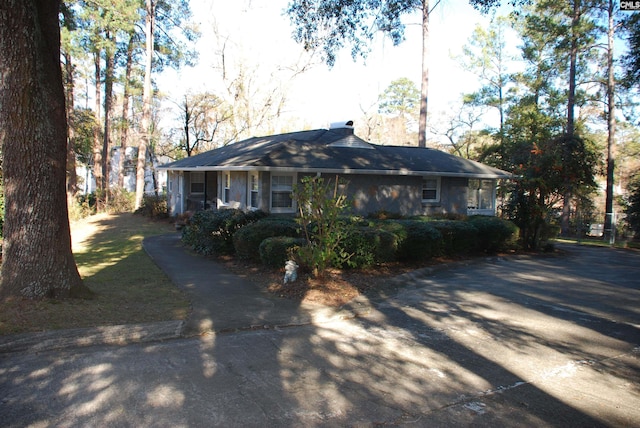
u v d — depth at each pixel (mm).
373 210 17484
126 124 33969
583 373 5066
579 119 32469
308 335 6188
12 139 6176
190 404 4129
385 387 4617
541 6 26141
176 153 38188
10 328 5387
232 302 7414
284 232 10227
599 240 22969
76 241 14953
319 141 18312
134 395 4254
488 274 10953
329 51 13219
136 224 20406
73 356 5098
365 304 7648
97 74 35906
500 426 3904
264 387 4531
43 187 6301
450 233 12438
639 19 20938
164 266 10320
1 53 6004
